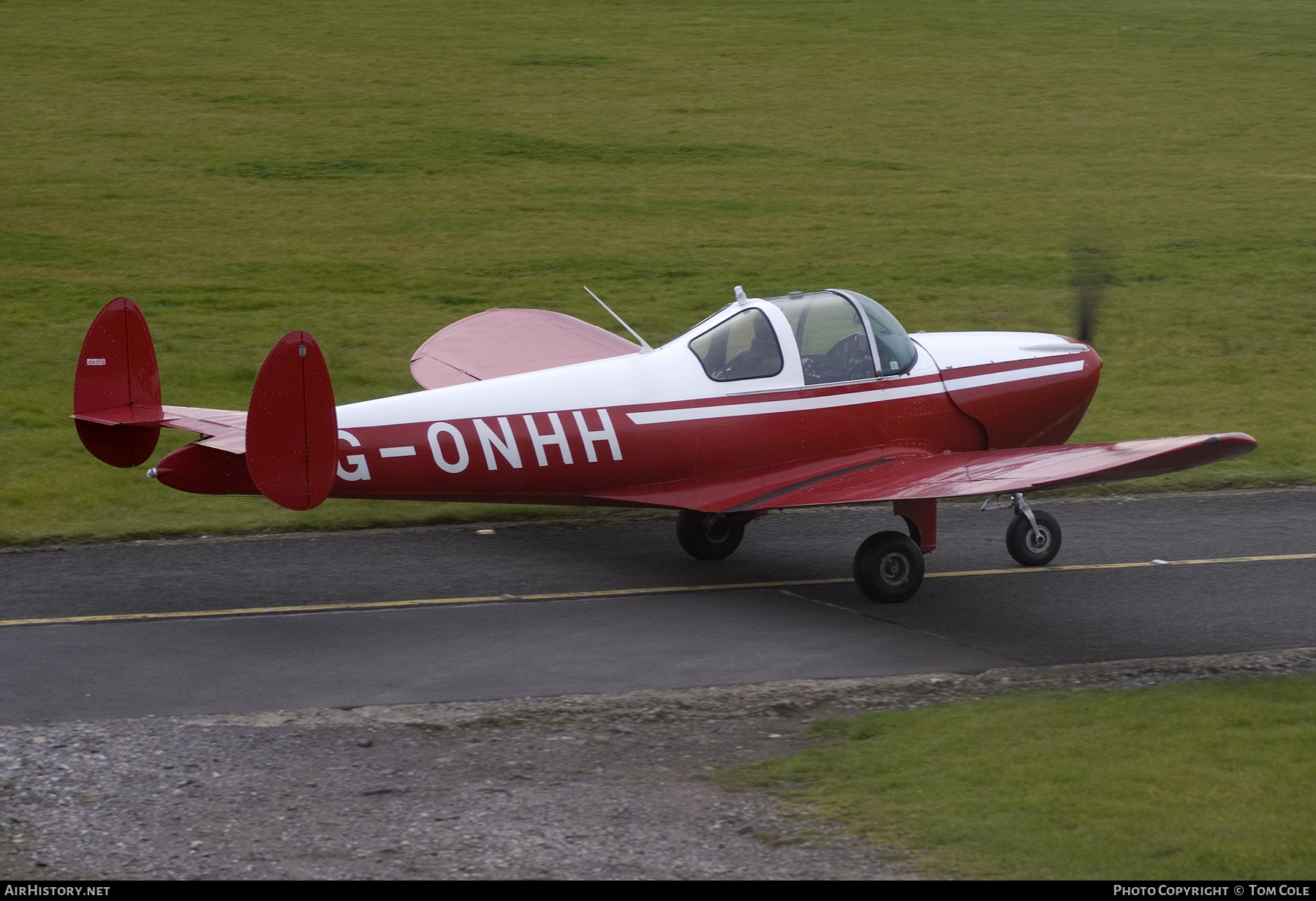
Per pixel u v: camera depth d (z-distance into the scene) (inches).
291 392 639.8
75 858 446.6
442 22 3518.7
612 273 1689.2
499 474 725.9
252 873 437.4
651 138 2527.1
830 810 477.7
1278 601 754.2
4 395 1171.9
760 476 778.2
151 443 756.6
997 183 2287.2
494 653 657.6
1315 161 2470.5
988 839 449.4
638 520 931.3
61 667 628.1
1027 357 855.1
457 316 1487.5
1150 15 3865.7
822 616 725.3
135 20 3321.9
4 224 1787.6
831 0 3993.6
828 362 792.9
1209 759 509.4
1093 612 735.1
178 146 2293.3
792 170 2340.1
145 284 1560.0
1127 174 2369.6
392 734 556.4
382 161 2268.7
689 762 528.4
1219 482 1047.0
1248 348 1470.2
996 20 3789.4
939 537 903.7
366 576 791.1
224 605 731.4
